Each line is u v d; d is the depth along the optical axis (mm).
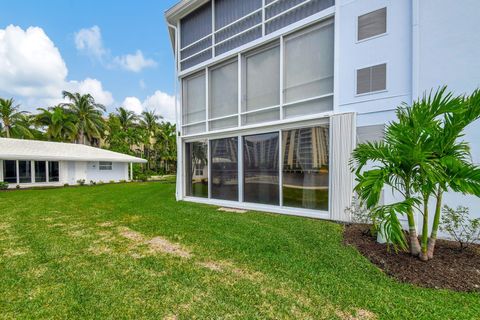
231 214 7758
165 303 3041
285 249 4680
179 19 10852
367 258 4207
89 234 5836
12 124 30547
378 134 6066
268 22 8031
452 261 3947
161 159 43000
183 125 11000
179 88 10992
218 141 9570
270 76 8109
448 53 5227
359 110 6332
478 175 3262
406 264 3867
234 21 8875
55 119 30234
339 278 3549
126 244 5121
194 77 10586
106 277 3703
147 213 8109
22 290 3365
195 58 10289
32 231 6129
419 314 2744
